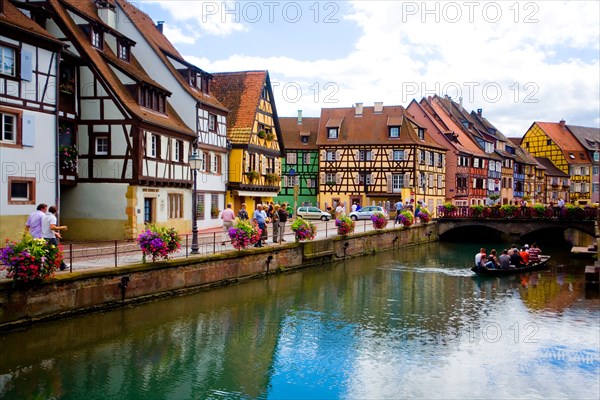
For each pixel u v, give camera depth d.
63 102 20.59
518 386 10.40
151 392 9.68
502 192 65.25
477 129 63.19
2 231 16.11
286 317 14.99
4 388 9.55
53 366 10.62
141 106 22.34
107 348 11.73
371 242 30.00
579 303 17.42
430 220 39.78
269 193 35.50
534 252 25.78
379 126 49.28
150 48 26.78
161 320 13.91
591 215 36.38
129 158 21.03
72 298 12.71
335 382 10.41
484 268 22.95
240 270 18.84
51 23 21.03
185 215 25.55
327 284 20.08
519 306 16.97
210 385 10.09
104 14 24.84
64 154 19.98
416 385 10.35
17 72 16.61
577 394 10.08
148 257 16.42
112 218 21.22
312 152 51.41
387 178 48.06
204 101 27.16
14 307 11.48
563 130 81.12
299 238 22.86
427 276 22.58
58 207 18.08
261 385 10.19
